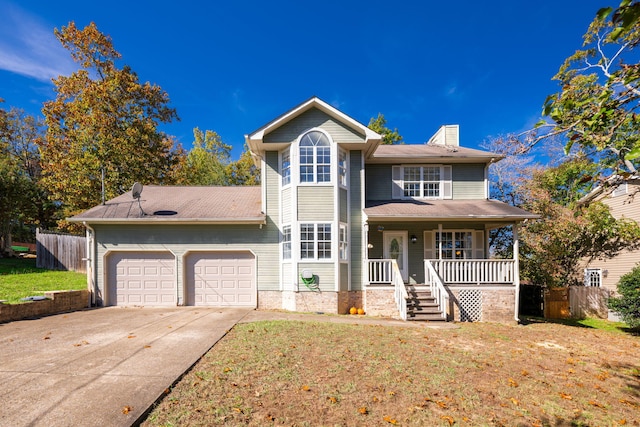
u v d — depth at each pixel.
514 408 4.77
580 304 14.85
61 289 12.99
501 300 11.89
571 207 11.02
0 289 12.43
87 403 4.12
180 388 4.68
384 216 12.22
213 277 13.13
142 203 14.30
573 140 3.93
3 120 29.06
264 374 5.30
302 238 12.68
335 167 12.86
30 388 4.54
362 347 7.06
